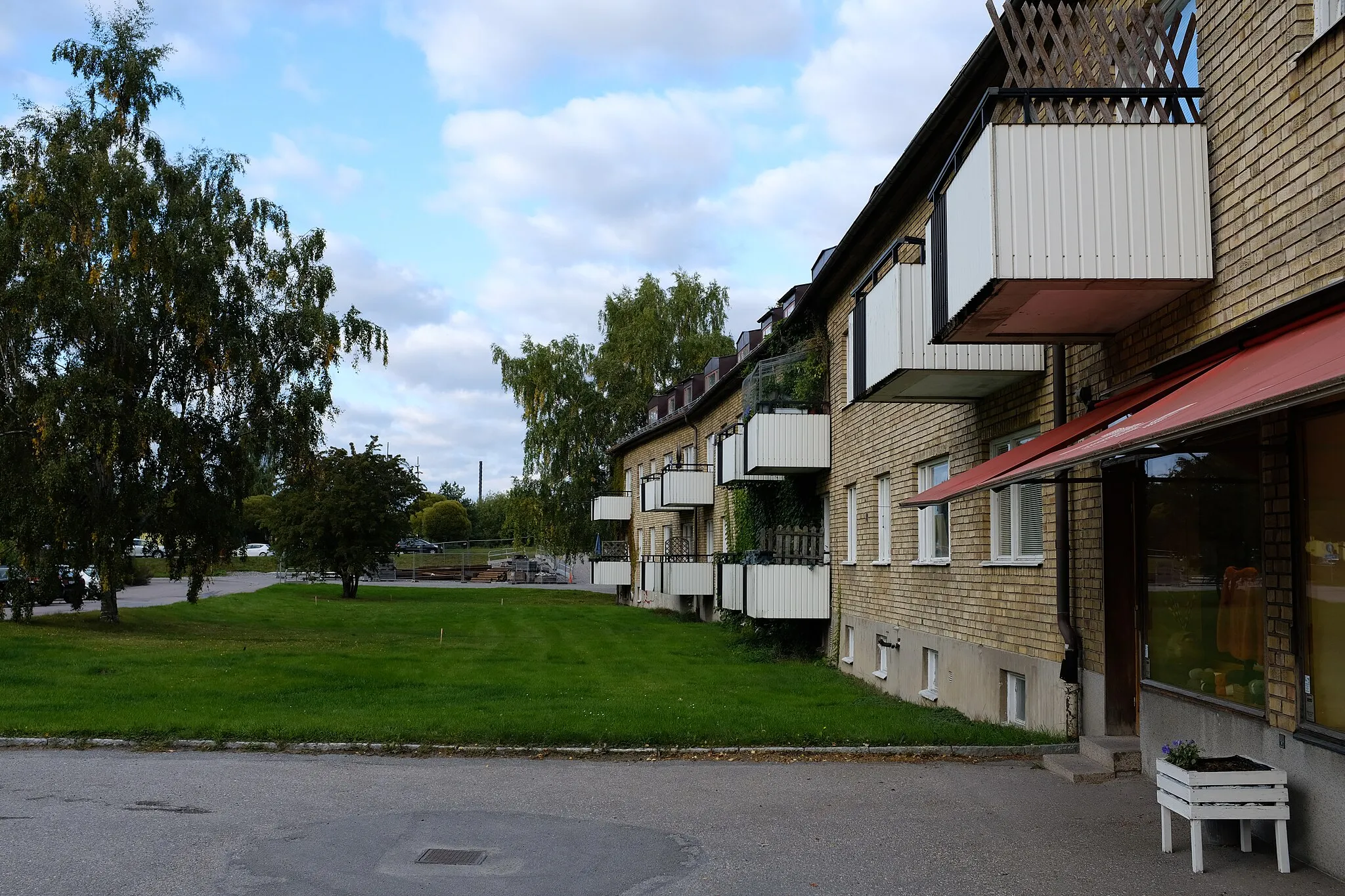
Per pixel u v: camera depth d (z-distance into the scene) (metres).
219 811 7.61
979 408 12.96
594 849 6.59
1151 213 7.63
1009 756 10.01
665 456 40.72
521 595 53.41
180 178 25.53
